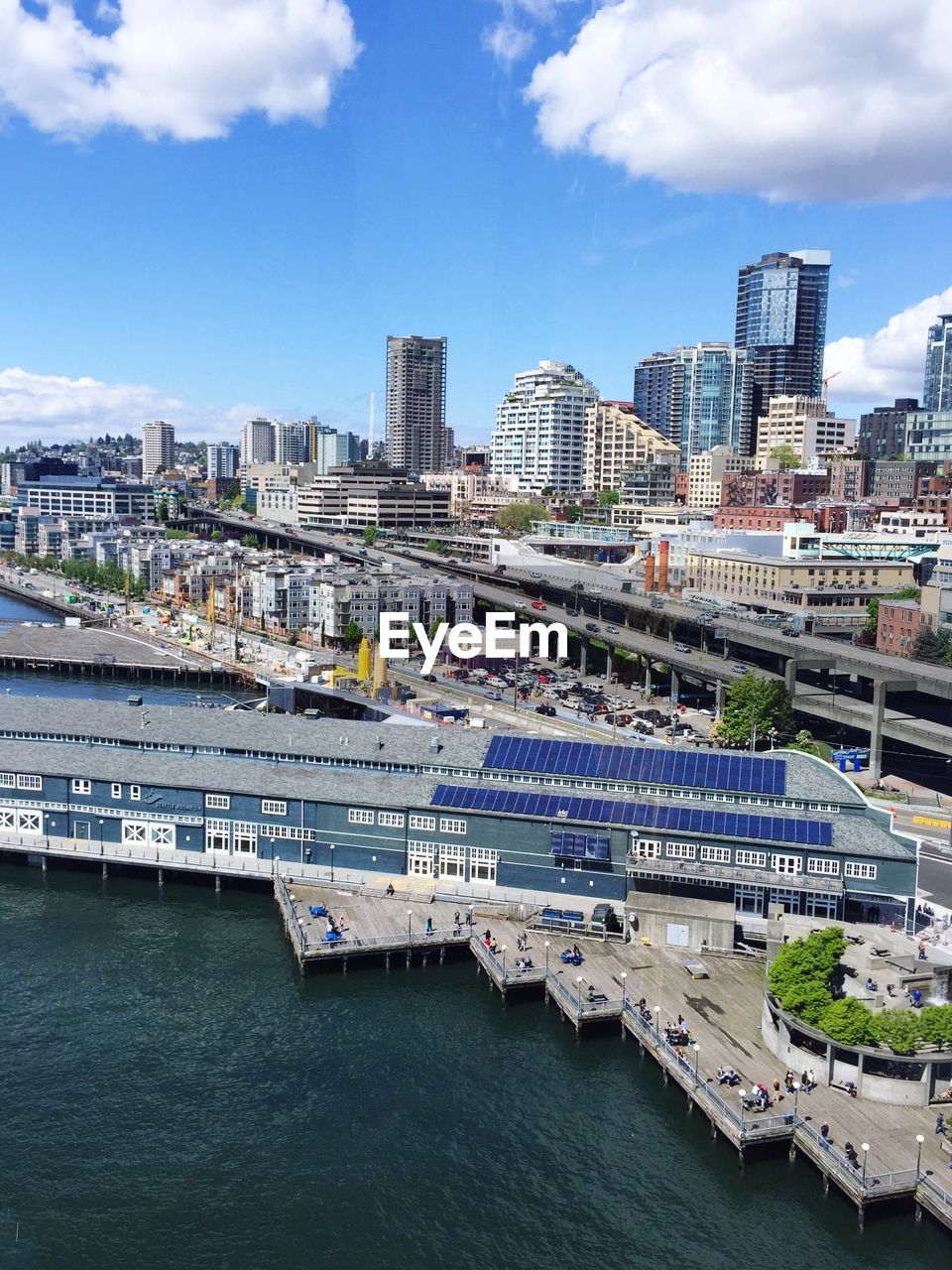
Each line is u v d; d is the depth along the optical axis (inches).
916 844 4704.7
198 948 4881.9
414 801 5295.3
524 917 4965.6
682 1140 3683.6
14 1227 3216.0
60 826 5738.2
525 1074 4023.1
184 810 5556.1
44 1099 3796.8
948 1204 3184.1
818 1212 3361.2
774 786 5118.1
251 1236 3213.6
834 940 3944.4
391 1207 3346.5
